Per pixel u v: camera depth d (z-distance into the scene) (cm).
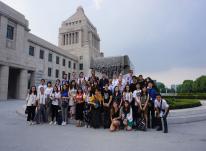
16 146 539
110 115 860
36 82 3653
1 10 2506
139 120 830
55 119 1045
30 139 626
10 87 2962
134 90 916
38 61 3881
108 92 895
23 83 2894
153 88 905
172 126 950
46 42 4178
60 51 4809
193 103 1493
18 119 1078
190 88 7906
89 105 903
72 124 962
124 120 827
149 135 719
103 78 1037
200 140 641
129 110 835
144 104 841
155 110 840
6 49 2639
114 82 1034
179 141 625
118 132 773
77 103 900
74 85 996
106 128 855
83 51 5856
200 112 1238
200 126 957
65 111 955
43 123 973
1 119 1064
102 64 2036
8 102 2217
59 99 966
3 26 2573
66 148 528
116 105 849
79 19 7119
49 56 4375
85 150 512
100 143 588
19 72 2888
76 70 5747
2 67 2480
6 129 791
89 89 947
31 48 3662
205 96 3284
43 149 515
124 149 525
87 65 5747
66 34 7144
